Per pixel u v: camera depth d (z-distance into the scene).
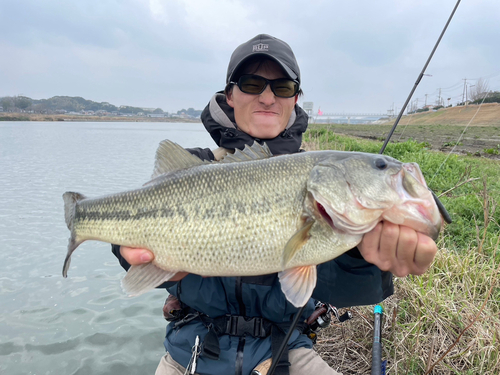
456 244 1.23
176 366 0.66
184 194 0.60
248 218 0.57
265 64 0.77
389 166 0.54
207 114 0.85
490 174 2.41
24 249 1.62
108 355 0.94
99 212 0.65
